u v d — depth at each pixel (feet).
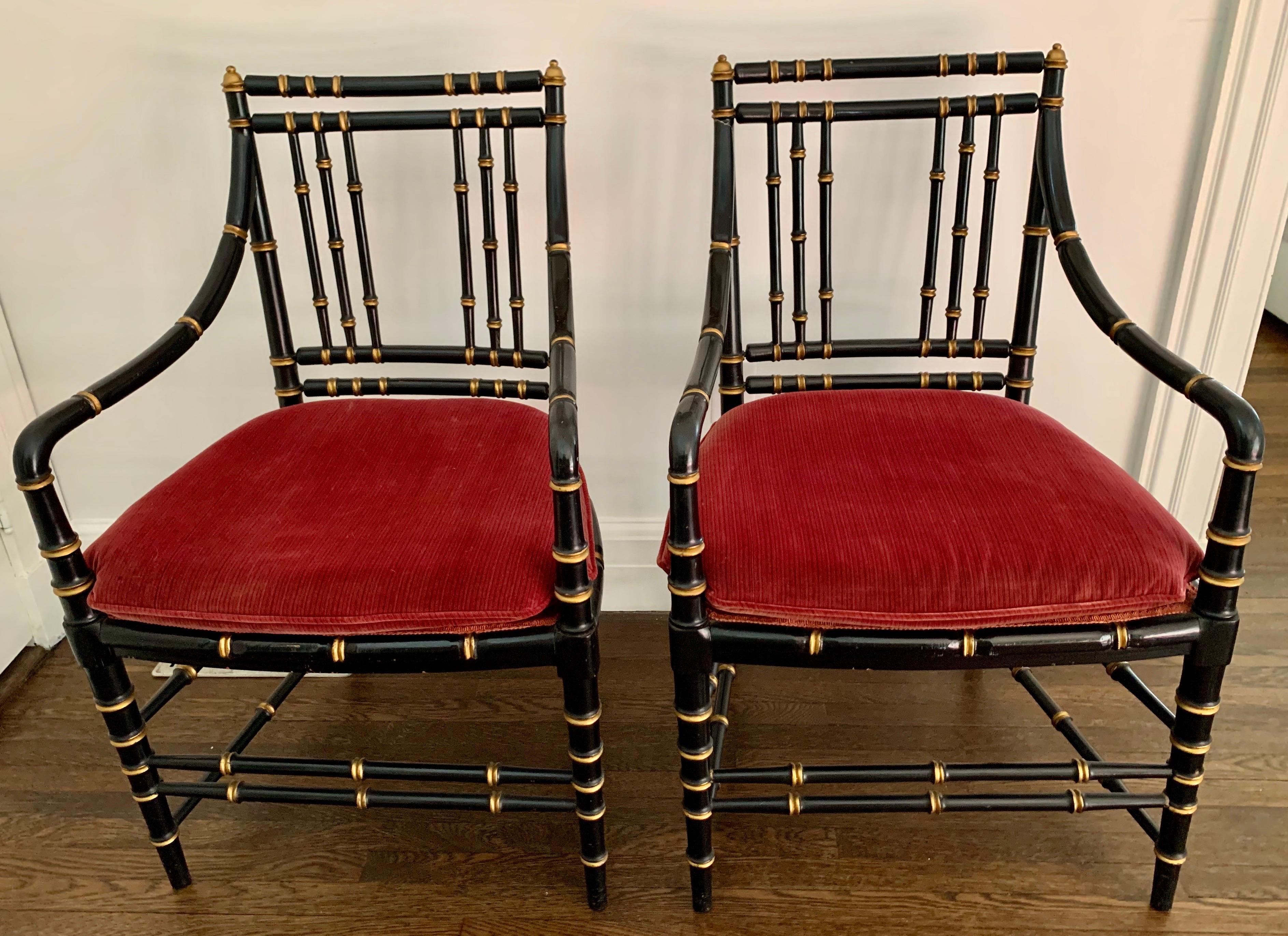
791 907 3.53
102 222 4.46
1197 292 4.25
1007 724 4.36
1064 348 4.52
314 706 4.62
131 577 2.85
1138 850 3.71
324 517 3.02
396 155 4.27
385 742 4.38
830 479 3.06
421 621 2.76
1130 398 4.60
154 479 5.08
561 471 2.65
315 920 3.54
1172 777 3.15
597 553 3.14
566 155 4.23
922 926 3.44
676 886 3.64
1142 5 3.82
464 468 3.29
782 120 3.57
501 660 2.87
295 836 3.91
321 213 4.41
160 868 3.76
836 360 4.64
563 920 3.52
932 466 3.12
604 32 4.01
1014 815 3.91
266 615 2.76
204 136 4.27
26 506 4.91
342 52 4.09
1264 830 3.76
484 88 3.50
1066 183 3.50
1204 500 4.78
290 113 3.61
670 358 4.67
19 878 3.73
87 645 2.97
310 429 3.58
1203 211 4.09
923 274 4.15
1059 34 3.91
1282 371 8.14
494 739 4.39
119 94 4.19
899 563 2.69
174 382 4.81
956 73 3.49
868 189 4.25
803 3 3.92
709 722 3.14
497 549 2.85
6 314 4.66
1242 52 3.78
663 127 4.17
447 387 4.01
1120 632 2.73
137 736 3.27
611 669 4.83
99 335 4.72
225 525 2.99
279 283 3.83
